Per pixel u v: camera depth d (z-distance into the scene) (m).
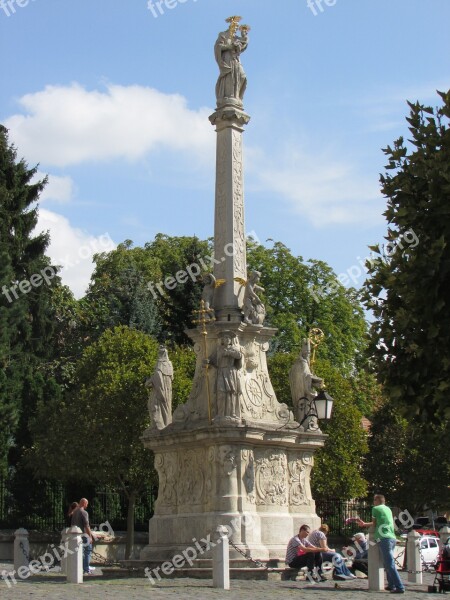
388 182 18.53
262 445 28.50
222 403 27.78
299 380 30.55
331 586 24.66
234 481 27.56
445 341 17.28
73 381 50.41
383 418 60.38
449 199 17.38
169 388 30.25
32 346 58.59
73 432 43.16
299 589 23.33
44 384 49.91
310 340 31.38
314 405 28.81
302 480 29.64
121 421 43.00
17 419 47.06
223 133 31.14
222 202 30.75
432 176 17.45
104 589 22.81
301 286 64.19
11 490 44.06
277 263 64.81
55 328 61.12
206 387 28.91
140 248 72.12
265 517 28.11
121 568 27.97
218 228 30.69
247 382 29.27
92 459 42.75
